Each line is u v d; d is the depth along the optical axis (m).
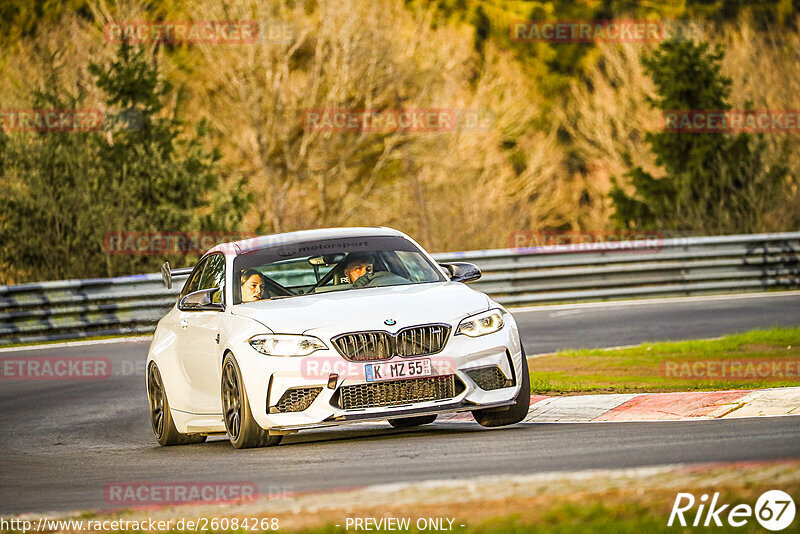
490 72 149.88
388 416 28.44
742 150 109.00
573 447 25.72
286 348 28.91
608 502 18.23
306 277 32.84
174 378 34.44
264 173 142.75
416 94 146.25
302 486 22.95
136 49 118.56
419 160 144.75
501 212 141.75
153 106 104.44
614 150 156.25
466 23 165.25
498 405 29.45
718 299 74.38
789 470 19.75
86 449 35.72
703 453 23.30
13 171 93.56
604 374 43.06
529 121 157.75
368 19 142.88
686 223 106.06
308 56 148.38
